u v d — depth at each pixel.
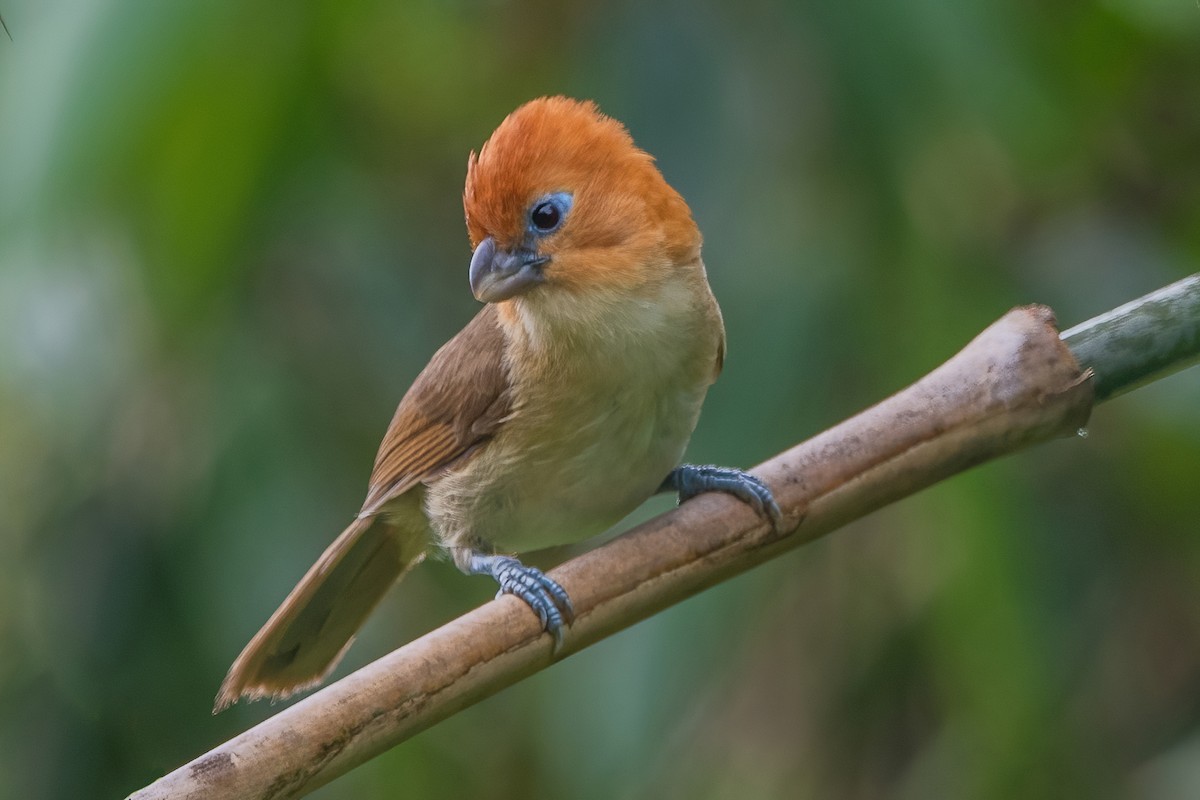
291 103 10.32
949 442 7.42
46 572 11.40
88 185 9.54
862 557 11.59
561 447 9.07
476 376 9.22
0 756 11.34
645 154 9.03
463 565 9.50
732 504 7.36
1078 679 10.92
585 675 10.88
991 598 10.23
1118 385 7.39
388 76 12.68
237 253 10.28
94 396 11.08
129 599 11.33
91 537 11.38
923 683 11.58
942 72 9.78
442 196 12.80
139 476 11.45
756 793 11.62
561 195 8.70
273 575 11.26
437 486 9.54
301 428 11.57
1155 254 11.17
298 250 12.05
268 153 10.26
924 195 10.70
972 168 11.11
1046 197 11.36
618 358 8.77
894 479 7.44
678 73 10.31
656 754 10.27
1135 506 11.24
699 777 11.77
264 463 11.41
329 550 9.32
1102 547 11.19
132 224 10.05
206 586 11.28
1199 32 10.95
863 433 7.45
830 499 7.40
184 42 9.59
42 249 9.77
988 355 7.46
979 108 9.89
